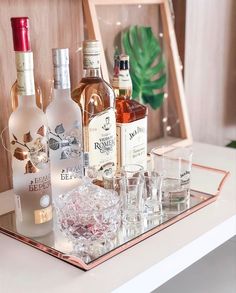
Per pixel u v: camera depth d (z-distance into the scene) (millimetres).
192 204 862
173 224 793
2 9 889
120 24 1115
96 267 670
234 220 827
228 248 1169
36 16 947
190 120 1356
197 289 1068
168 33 1215
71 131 812
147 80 1191
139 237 737
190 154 912
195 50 1311
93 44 861
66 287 628
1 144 938
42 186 754
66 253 704
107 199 744
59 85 791
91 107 885
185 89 1308
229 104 1525
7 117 937
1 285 635
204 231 769
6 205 888
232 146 1512
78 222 708
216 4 1355
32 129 735
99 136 882
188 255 731
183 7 1249
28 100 739
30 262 688
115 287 628
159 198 835
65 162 815
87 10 1022
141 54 1167
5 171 957
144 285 662
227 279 1117
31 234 758
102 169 893
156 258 691
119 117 919
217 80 1436
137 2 1123
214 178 999
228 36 1440
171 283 1093
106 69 1048
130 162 945
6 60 914
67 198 743
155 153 925
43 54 973
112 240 732
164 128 1275
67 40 1016
